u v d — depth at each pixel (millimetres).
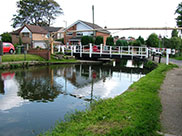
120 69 18984
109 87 10430
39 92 9109
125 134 3475
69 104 7188
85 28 40094
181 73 11422
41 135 4379
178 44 36969
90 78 13516
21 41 36375
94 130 3768
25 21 59062
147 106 4988
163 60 20672
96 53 22828
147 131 3586
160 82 8531
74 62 24266
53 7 62188
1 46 17422
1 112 6336
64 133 3781
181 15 31750
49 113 6219
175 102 5551
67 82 11773
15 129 5047
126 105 5137
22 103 7340
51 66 21000
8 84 10852
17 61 20250
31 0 57062
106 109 4996
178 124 3953
